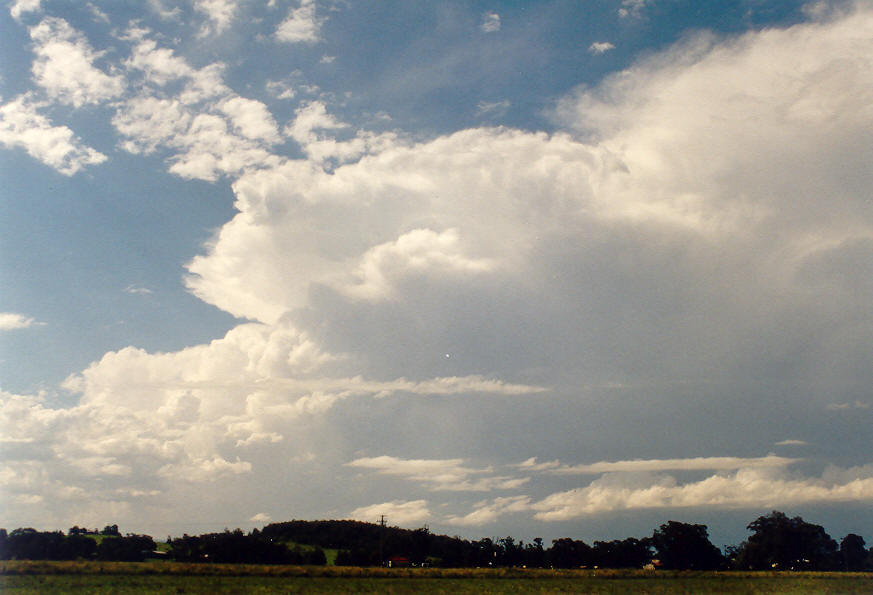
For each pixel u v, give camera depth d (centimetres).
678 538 16275
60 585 7750
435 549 17900
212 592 7356
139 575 9269
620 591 8700
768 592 8762
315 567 10919
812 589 9069
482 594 8000
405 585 9169
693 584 9862
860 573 12138
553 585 9594
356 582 9419
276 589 7919
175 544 14800
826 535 16075
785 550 15750
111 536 14562
